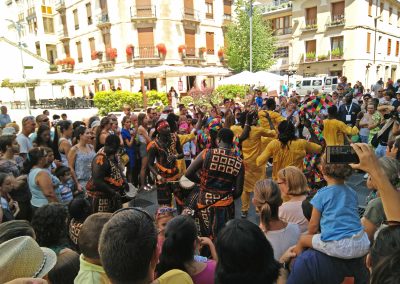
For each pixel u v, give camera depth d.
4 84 25.80
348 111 9.41
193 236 1.97
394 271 1.06
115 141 3.98
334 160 2.15
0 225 2.26
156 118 8.76
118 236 1.34
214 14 31.12
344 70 31.05
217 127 4.81
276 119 6.61
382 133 5.53
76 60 33.81
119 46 27.73
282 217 3.01
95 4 29.45
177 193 4.70
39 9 36.88
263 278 1.33
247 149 5.32
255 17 28.27
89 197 3.99
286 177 3.09
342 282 2.07
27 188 3.89
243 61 28.31
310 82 26.05
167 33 27.73
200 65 30.09
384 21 33.81
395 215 1.47
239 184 3.32
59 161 5.41
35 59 34.75
